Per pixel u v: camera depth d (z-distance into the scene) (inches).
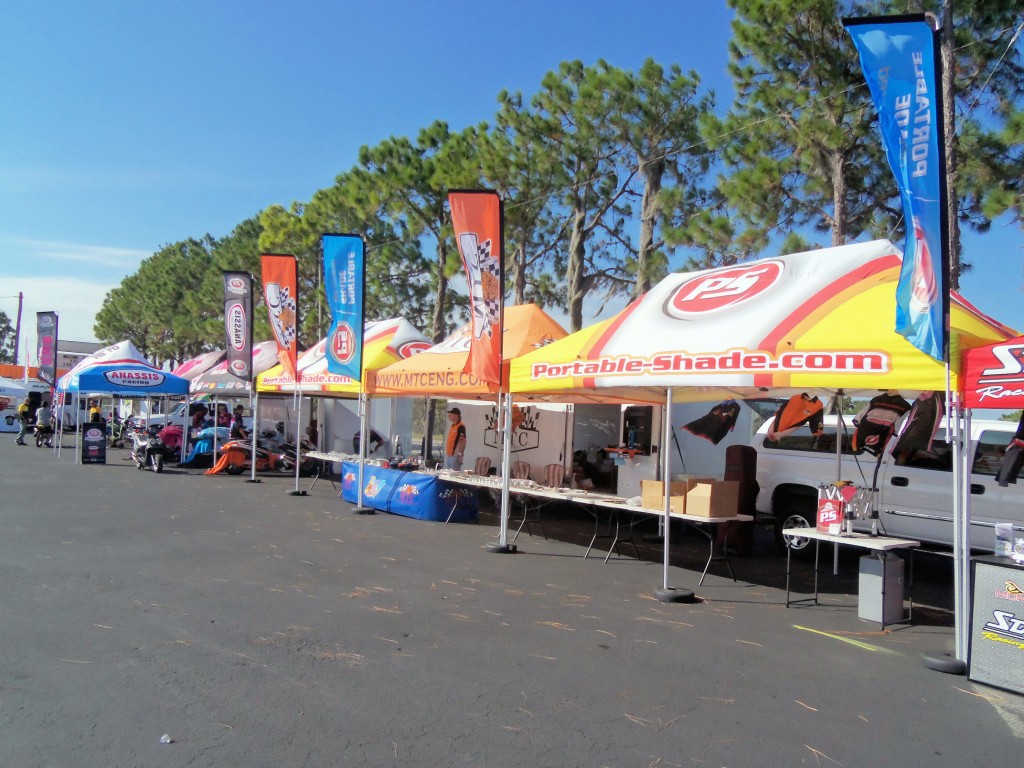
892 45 212.2
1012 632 204.1
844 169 506.0
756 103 529.0
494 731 167.2
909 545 264.2
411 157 795.4
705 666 216.8
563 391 389.4
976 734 176.1
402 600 275.6
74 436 1349.7
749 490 405.4
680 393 405.7
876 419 307.1
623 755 158.1
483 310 370.6
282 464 775.7
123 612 246.5
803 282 283.7
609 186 740.7
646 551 406.0
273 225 1080.8
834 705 190.9
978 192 453.4
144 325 2143.2
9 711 167.2
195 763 146.6
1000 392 203.0
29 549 337.1
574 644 232.4
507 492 382.6
